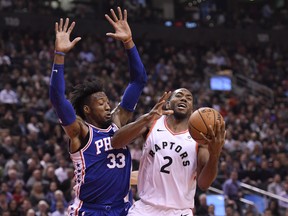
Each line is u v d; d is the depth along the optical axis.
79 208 5.68
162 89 23.84
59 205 12.82
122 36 5.99
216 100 23.47
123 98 6.09
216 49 30.33
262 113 23.69
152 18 31.03
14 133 17.38
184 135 5.99
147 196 5.98
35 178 13.75
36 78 21.02
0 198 12.80
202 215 13.81
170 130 6.02
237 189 15.49
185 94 6.09
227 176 16.45
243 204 15.48
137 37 30.27
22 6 28.34
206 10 33.81
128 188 5.84
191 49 29.86
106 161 5.70
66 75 22.23
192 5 34.12
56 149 15.48
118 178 5.73
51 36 26.94
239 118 22.16
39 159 15.79
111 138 5.74
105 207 5.66
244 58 29.72
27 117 18.66
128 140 5.58
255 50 31.56
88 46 26.25
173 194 5.94
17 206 13.13
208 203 15.31
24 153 15.72
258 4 36.28
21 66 22.36
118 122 6.02
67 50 5.55
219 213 15.23
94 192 5.66
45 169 14.36
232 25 32.69
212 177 5.56
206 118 5.44
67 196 13.91
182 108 6.01
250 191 16.59
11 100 19.16
